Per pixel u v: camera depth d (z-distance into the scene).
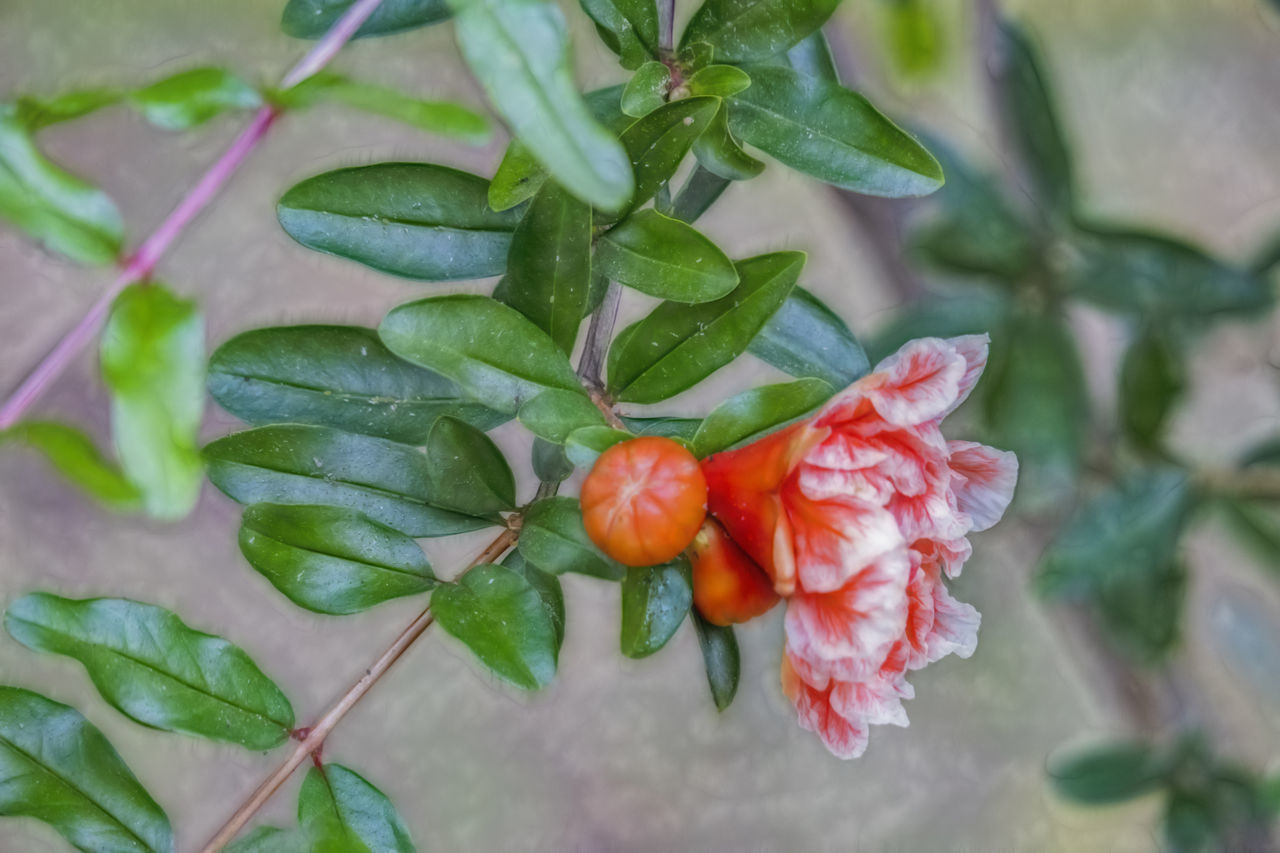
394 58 0.56
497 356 0.39
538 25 0.36
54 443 0.35
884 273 0.51
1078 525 0.49
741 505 0.39
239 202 0.61
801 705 0.40
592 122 0.36
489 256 0.41
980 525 0.41
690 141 0.40
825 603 0.39
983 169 0.50
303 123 0.61
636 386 0.41
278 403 0.40
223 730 0.41
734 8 0.41
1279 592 0.55
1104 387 0.54
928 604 0.40
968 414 0.50
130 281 0.36
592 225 0.40
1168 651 0.50
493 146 0.57
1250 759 0.55
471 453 0.40
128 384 0.35
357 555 0.41
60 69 0.61
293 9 0.42
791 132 0.41
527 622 0.40
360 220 0.40
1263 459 0.49
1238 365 0.56
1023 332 0.49
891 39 0.50
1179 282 0.49
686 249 0.40
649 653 0.39
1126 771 0.52
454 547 0.53
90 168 0.58
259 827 0.40
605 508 0.39
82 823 0.41
